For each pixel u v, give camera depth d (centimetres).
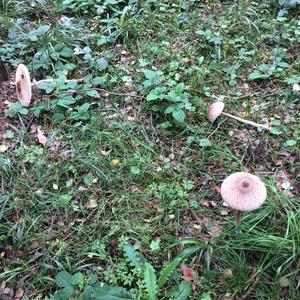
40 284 99
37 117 135
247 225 105
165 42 159
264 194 90
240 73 152
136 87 144
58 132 131
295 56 158
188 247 104
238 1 180
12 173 119
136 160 122
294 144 126
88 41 160
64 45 153
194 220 110
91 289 92
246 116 136
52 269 101
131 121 134
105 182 118
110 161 123
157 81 138
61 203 113
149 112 136
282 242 99
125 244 104
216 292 97
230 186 91
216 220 110
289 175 120
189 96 138
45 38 154
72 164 122
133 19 165
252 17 173
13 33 160
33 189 117
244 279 98
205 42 161
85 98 141
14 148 127
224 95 143
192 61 154
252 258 102
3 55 153
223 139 130
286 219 106
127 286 98
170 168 121
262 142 128
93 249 104
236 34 167
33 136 131
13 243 106
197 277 99
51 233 108
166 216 110
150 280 91
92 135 129
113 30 166
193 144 128
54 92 141
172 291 94
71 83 140
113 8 173
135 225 109
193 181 119
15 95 142
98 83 142
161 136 131
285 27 166
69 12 175
